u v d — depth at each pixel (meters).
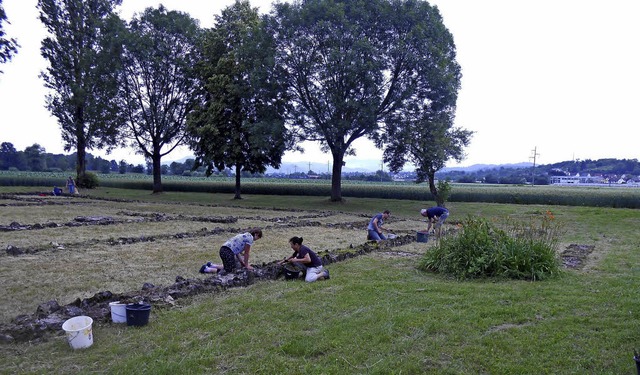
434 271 9.20
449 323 5.65
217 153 32.28
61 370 4.45
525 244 9.02
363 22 26.34
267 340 5.17
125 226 16.88
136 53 34.53
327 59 26.08
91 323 5.15
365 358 4.67
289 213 24.84
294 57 26.70
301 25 26.33
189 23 36.34
